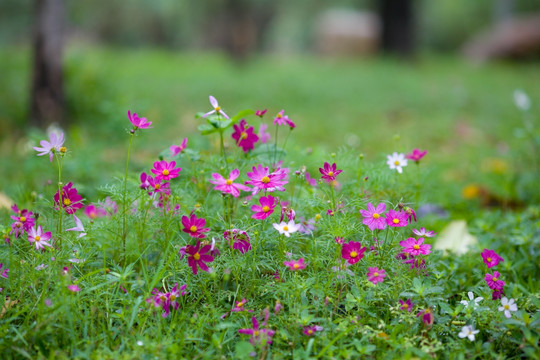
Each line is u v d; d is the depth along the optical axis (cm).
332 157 313
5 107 750
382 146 671
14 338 218
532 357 218
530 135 491
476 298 249
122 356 211
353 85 1172
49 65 698
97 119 721
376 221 255
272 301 250
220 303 255
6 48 1495
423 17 2891
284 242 257
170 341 217
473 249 322
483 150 638
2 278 254
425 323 233
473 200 466
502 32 2225
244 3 2305
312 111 891
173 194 277
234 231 249
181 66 1416
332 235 256
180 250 246
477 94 1099
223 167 293
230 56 1945
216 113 290
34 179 438
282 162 306
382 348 229
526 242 325
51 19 701
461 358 212
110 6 2427
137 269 278
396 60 1834
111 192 271
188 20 2733
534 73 1568
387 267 259
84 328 224
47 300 227
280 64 1711
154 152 545
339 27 2495
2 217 311
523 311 239
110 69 978
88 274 235
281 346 230
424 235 261
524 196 458
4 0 1628
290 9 2933
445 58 2195
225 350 229
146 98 855
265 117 777
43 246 257
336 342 227
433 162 572
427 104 982
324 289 243
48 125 692
